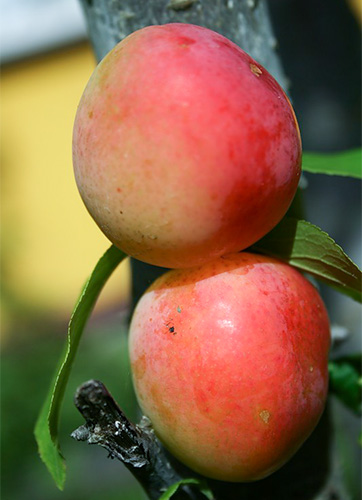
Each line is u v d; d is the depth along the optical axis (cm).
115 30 24
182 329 21
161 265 21
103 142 20
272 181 20
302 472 24
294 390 21
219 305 21
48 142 122
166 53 20
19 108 122
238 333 21
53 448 22
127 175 20
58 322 98
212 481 23
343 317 41
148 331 21
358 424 41
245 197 20
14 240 101
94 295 23
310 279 24
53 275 123
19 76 121
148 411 22
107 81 20
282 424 21
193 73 20
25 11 115
